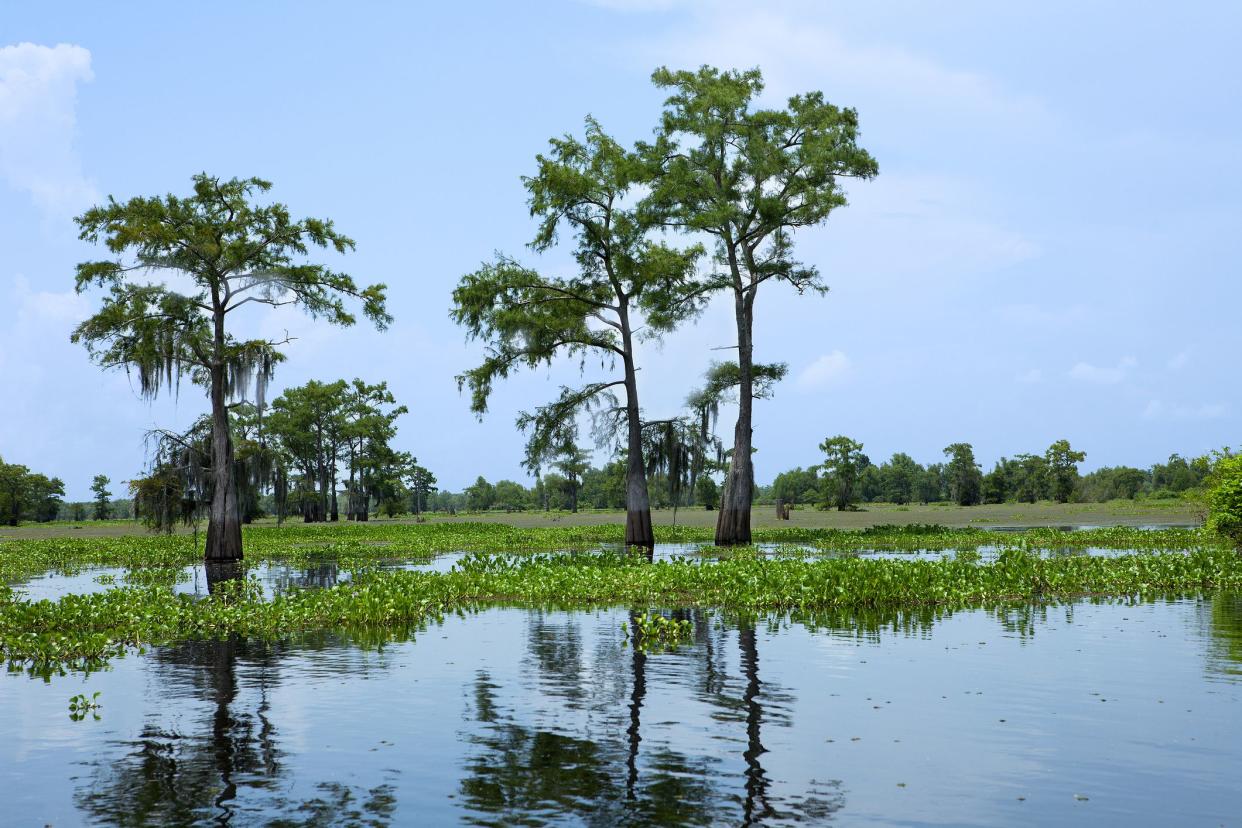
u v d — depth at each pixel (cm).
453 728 838
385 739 803
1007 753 747
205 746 792
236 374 3262
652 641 1337
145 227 3023
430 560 3177
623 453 3878
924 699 937
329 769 718
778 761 730
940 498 15475
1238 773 692
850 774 696
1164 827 586
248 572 2741
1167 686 991
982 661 1145
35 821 615
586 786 672
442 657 1216
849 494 10525
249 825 601
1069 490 11738
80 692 1024
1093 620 1511
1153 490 12450
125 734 836
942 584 1864
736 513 3603
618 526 5450
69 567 3044
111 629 1491
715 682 1032
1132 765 714
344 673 1111
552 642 1339
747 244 3716
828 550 3178
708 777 690
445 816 613
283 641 1384
